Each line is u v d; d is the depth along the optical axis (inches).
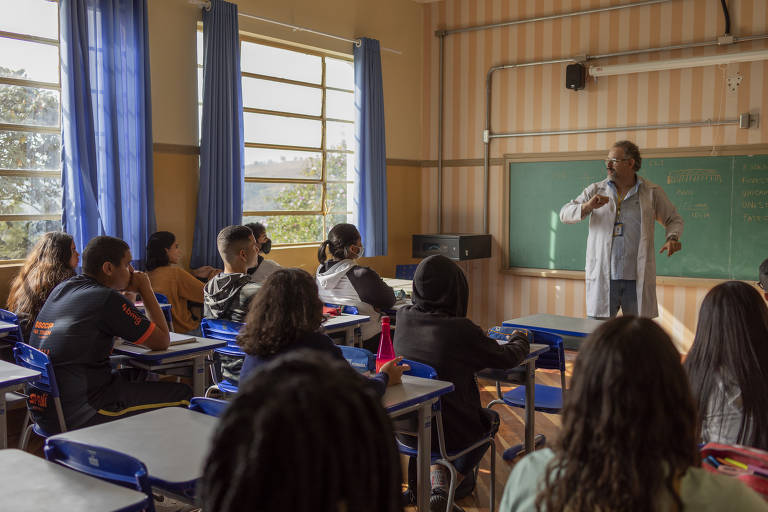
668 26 219.6
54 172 168.9
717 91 213.6
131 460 55.2
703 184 217.5
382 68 254.1
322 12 229.0
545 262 249.1
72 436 67.9
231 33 194.7
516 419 161.6
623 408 37.6
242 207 201.9
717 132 214.5
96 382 103.7
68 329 101.7
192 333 175.2
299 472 21.3
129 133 175.2
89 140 163.2
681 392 38.2
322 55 236.2
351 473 22.0
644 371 37.9
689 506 37.5
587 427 38.9
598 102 233.9
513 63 250.2
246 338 75.9
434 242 246.7
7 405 115.3
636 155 170.4
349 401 22.8
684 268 222.5
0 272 156.2
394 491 23.7
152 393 109.8
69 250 129.9
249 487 21.5
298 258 228.8
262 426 21.7
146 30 176.1
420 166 274.8
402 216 267.7
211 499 22.8
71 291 105.0
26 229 164.1
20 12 160.2
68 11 157.6
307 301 75.5
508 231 256.1
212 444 23.4
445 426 96.6
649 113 225.0
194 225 195.2
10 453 61.0
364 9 245.1
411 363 95.8
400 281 214.4
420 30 270.5
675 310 225.3
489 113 256.7
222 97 193.0
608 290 173.5
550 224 247.0
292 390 22.3
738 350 63.6
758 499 37.9
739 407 63.6
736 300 64.8
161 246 171.0
